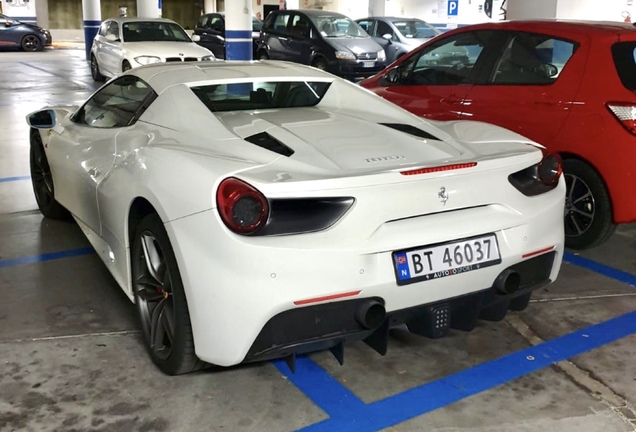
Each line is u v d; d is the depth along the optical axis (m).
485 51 4.86
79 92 12.30
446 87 5.07
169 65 3.72
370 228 2.38
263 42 14.94
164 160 2.64
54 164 4.21
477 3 19.83
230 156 2.56
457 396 2.68
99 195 3.28
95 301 3.51
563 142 4.26
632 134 3.94
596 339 3.21
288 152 2.65
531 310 3.53
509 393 2.71
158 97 3.23
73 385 2.69
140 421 2.46
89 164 3.50
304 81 3.61
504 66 4.72
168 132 2.97
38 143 4.69
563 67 4.32
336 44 13.12
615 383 2.81
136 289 2.91
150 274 2.81
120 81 3.75
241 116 3.20
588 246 4.38
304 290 2.30
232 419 2.49
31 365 2.84
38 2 26.70
